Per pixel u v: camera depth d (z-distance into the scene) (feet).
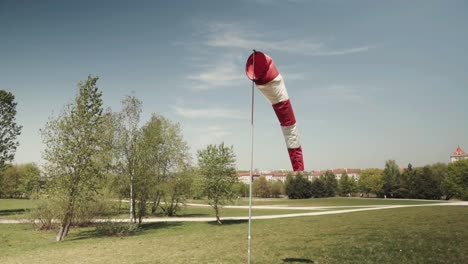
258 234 91.56
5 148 188.75
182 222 139.44
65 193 99.91
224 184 134.00
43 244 90.02
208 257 59.52
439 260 51.85
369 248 62.69
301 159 43.83
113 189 127.03
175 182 164.76
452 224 95.81
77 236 105.91
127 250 71.72
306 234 86.58
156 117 159.22
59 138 101.60
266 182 485.15
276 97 41.91
